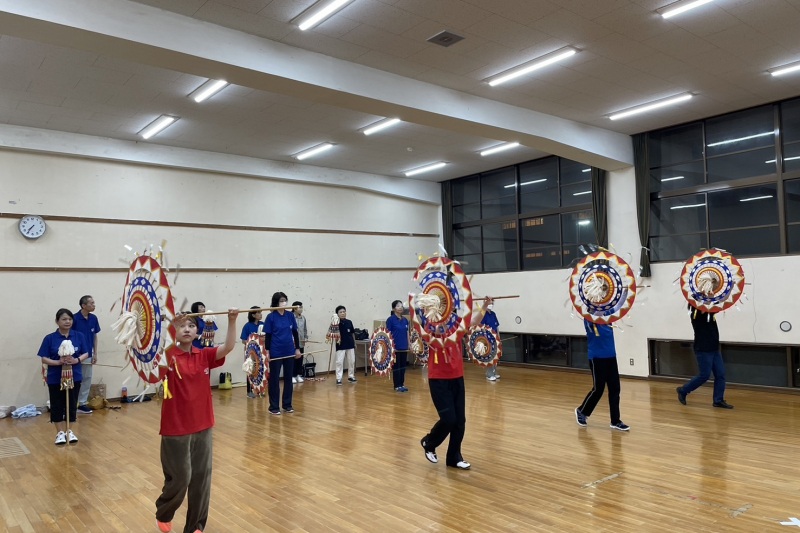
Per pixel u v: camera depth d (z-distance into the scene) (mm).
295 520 3588
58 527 3609
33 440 6070
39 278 8023
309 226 10984
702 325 6793
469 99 7258
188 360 3158
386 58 6129
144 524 3631
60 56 5734
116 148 8688
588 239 10156
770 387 7703
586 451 4973
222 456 5137
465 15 5195
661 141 9078
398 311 8750
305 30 5441
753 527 3293
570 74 6652
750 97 7602
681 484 4059
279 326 7176
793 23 5477
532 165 11102
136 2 4820
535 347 11039
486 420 6344
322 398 8195
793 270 7559
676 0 4988
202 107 7371
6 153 7887
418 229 12742
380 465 4730
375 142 9336
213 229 9758
